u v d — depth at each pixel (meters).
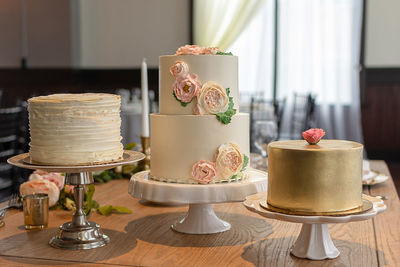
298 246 1.17
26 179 3.45
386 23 6.46
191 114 1.38
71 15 6.92
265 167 2.18
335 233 1.34
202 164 1.32
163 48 7.02
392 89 6.54
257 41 6.73
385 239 1.29
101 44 7.19
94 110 1.22
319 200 1.09
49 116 1.20
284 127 6.71
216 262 1.12
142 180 1.37
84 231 1.26
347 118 6.64
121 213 1.58
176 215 1.56
